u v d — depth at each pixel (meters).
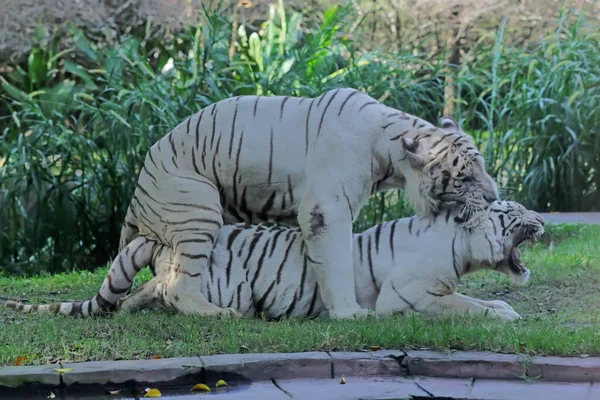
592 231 14.48
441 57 17.44
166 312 9.62
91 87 19.39
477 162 9.38
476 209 9.28
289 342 7.98
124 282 9.74
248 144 9.48
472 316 8.98
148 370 7.35
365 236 9.54
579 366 7.50
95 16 20.61
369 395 7.12
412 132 9.41
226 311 9.22
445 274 9.23
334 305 9.19
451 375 7.61
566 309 10.05
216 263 9.51
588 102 17.55
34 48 20.95
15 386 7.18
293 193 9.50
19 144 15.62
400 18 22.77
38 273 15.30
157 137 15.52
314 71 17.11
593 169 17.48
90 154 15.97
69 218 15.63
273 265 9.50
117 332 8.62
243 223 9.91
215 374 7.45
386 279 9.30
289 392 7.21
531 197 17.02
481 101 17.75
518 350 7.83
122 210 15.73
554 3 21.94
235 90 16.39
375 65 16.70
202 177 9.57
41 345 8.13
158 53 21.38
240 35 18.53
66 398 7.21
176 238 9.47
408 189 9.43
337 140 9.27
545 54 18.77
